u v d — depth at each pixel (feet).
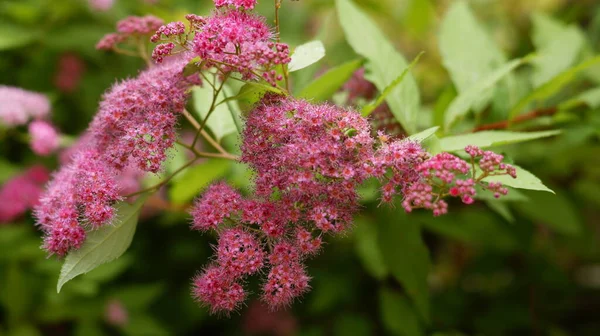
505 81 1.76
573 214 1.84
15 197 1.92
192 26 1.46
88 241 1.47
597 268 2.70
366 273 2.18
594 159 1.88
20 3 2.11
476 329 2.10
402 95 1.62
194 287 1.46
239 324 2.39
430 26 2.15
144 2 2.07
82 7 2.15
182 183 1.72
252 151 1.44
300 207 1.44
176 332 2.31
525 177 1.46
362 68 1.70
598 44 2.09
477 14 2.38
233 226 1.46
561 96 1.84
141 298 2.09
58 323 2.09
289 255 1.44
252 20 1.46
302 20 2.36
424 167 1.40
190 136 1.89
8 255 1.93
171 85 1.49
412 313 1.93
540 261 2.17
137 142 1.46
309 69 1.72
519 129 1.73
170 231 2.28
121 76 2.19
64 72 2.18
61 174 1.52
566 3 2.36
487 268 2.21
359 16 1.67
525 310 2.11
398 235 1.66
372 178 1.50
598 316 2.17
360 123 1.42
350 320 2.13
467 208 1.91
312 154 1.40
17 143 2.19
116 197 1.47
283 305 1.45
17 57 2.18
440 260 2.44
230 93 1.64
